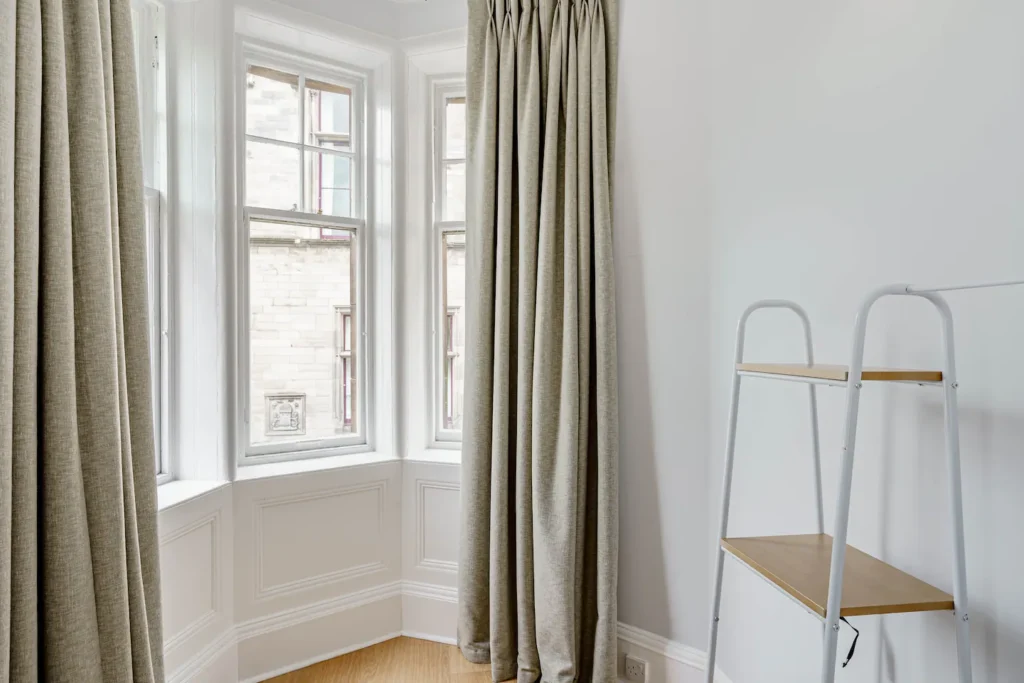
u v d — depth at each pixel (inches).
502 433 94.2
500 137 96.0
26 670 50.9
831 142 62.6
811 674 63.8
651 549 88.2
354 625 104.9
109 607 57.4
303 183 108.7
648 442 88.5
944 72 50.5
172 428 93.4
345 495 104.8
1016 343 44.8
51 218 53.9
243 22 98.3
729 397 78.1
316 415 110.2
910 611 44.6
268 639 96.2
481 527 97.2
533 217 92.8
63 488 53.8
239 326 102.3
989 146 46.8
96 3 59.1
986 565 46.7
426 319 115.0
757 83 73.0
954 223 49.6
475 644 98.7
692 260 83.0
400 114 111.3
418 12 109.9
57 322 53.7
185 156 92.7
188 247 93.0
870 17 57.9
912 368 53.4
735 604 76.8
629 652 89.9
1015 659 44.6
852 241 60.0
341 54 109.1
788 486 68.6
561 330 92.0
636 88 89.7
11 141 48.4
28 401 51.2
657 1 86.9
